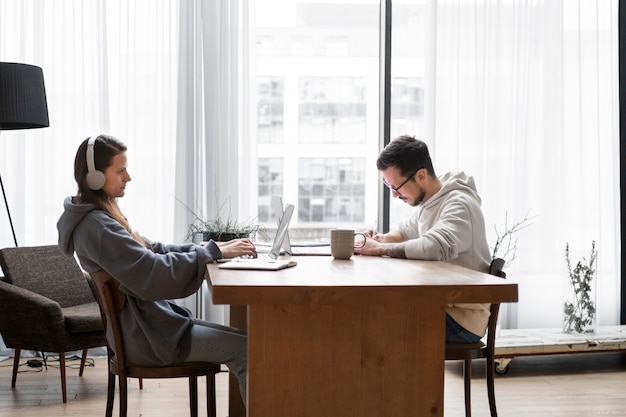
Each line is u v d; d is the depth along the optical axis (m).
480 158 4.81
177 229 4.54
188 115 4.53
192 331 2.33
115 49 4.53
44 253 3.91
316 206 5.10
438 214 2.84
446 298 1.86
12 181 4.45
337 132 5.07
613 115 4.98
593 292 4.48
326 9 5.00
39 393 3.66
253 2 4.66
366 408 1.99
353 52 5.07
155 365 2.30
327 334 1.97
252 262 2.31
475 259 2.72
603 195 5.00
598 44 4.94
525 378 4.08
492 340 2.60
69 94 4.48
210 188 4.57
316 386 1.97
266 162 4.93
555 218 4.89
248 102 4.63
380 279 1.95
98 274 2.34
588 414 3.39
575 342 4.20
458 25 4.79
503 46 4.84
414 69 4.94
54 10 4.44
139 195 4.55
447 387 3.86
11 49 4.44
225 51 4.56
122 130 4.54
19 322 3.51
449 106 4.81
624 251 5.07
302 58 4.97
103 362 4.37
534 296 4.89
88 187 2.39
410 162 2.85
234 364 2.33
